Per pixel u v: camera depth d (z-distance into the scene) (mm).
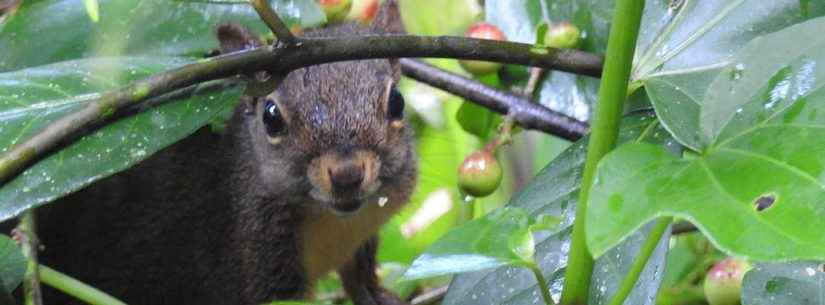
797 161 821
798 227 754
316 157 1029
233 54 953
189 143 1079
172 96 960
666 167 856
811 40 902
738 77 901
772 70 899
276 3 987
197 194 1075
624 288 895
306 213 1067
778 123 885
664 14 982
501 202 1095
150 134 954
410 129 1065
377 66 1042
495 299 945
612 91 902
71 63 969
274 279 1075
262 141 1052
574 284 898
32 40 999
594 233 788
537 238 952
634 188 827
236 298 1077
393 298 1095
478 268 892
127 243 1070
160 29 998
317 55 954
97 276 1069
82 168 948
